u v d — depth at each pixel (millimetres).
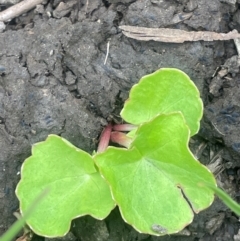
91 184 132
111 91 144
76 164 132
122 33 148
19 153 139
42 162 130
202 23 148
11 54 146
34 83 143
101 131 145
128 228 142
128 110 136
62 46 146
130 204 127
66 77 144
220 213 147
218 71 148
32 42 147
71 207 129
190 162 125
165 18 148
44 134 140
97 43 147
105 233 141
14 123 140
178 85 131
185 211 129
